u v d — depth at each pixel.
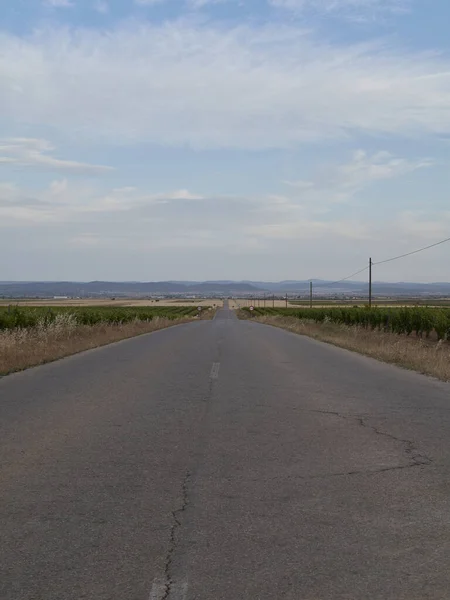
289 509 5.58
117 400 11.41
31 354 18.36
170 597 3.99
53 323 26.36
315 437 8.52
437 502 5.77
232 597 3.99
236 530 5.07
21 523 5.21
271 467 6.99
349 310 52.25
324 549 4.70
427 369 16.00
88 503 5.73
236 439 8.38
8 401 11.13
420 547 4.73
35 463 7.09
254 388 13.10
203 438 8.43
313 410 10.55
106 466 6.99
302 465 7.08
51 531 5.04
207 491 6.11
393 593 4.03
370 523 5.23
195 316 95.56
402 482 6.42
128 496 5.94
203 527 5.14
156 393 12.30
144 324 45.72
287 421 9.62
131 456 7.45
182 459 7.33
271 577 4.25
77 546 4.76
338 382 14.11
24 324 27.27
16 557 4.56
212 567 4.40
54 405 10.78
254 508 5.61
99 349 23.05
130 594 4.02
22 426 9.05
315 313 63.47
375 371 16.34
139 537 4.93
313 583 4.16
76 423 9.32
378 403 11.27
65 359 18.97
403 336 35.62
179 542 4.83
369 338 30.06
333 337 30.91
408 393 12.48
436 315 32.84
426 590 4.07
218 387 13.20
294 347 24.98
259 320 73.56
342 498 5.89
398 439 8.39
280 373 15.77
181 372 15.83
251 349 23.73
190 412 10.31
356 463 7.17
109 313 43.84
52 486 6.24
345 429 9.03
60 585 4.14
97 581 4.20
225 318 88.06
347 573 4.30
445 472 6.79
